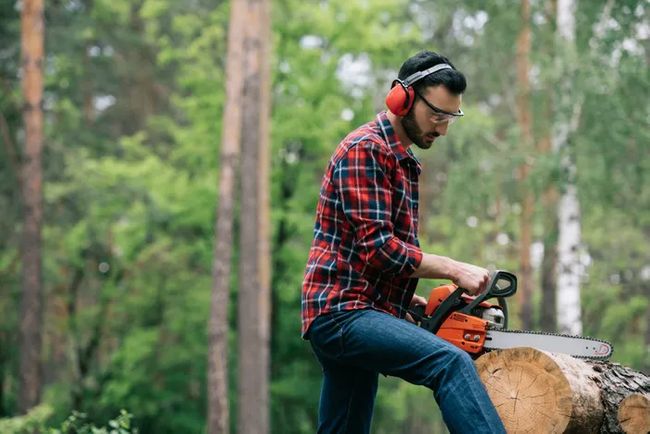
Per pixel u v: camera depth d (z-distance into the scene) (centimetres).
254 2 1512
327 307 308
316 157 1927
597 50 1428
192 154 1917
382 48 1845
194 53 1881
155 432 2045
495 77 1834
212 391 1517
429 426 2717
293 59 1830
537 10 1544
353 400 343
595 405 311
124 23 2433
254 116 1509
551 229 1602
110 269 2092
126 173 1867
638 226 1956
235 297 2052
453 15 2112
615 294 1995
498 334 323
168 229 1981
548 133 1571
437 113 309
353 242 309
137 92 2566
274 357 2022
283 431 1981
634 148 1441
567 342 329
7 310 1991
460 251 2036
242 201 1509
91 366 2380
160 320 2102
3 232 1808
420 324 327
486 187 1574
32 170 1573
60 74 2139
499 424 287
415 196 321
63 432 550
